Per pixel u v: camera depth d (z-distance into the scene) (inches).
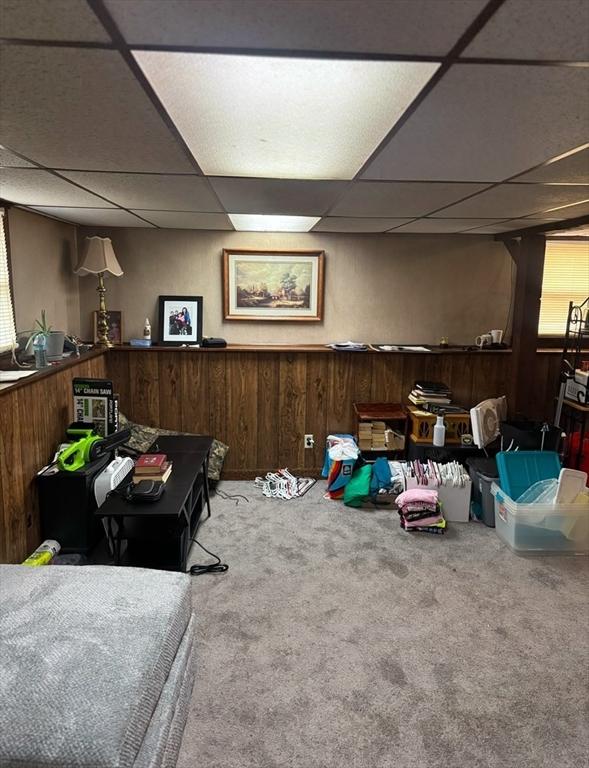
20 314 123.6
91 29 38.1
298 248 164.4
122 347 156.4
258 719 72.9
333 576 109.8
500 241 168.6
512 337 165.0
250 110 54.4
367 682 80.1
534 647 88.6
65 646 59.2
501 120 56.8
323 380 163.0
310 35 38.8
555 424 153.0
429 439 154.9
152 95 50.6
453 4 33.9
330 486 151.3
